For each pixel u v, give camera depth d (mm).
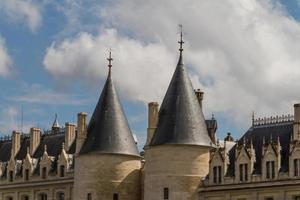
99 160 107312
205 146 101625
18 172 131000
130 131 111062
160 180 100938
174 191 99938
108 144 107688
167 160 100812
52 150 129375
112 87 112125
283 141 96938
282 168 93312
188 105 103062
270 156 94312
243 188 96062
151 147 102812
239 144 100938
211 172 100062
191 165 100438
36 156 131250
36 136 133375
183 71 105500
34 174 127688
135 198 108938
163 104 104938
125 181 108000
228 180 98000
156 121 108062
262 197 94250
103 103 111000
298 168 91125
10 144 139750
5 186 131750
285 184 91812
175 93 103938
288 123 98750
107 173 107250
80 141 112625
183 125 101688
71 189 121188
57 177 123625
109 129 108750
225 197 97938
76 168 110188
